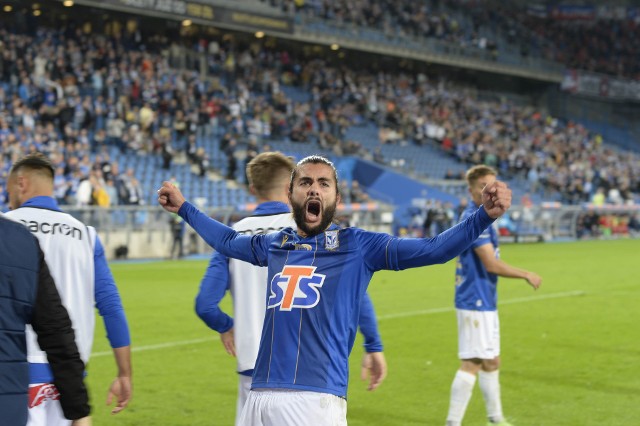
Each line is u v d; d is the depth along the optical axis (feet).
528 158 154.40
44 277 11.41
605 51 218.59
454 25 180.55
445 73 184.03
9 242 11.02
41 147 88.63
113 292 15.47
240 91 128.36
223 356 35.04
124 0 120.06
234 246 13.91
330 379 12.57
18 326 11.03
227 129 120.26
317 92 142.72
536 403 27.27
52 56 110.11
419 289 61.21
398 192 124.47
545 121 186.60
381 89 158.30
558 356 35.35
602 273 73.31
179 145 111.75
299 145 125.39
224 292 17.20
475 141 149.59
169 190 14.56
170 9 125.29
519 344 38.27
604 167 169.78
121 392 15.48
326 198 13.03
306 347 12.62
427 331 41.81
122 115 106.63
